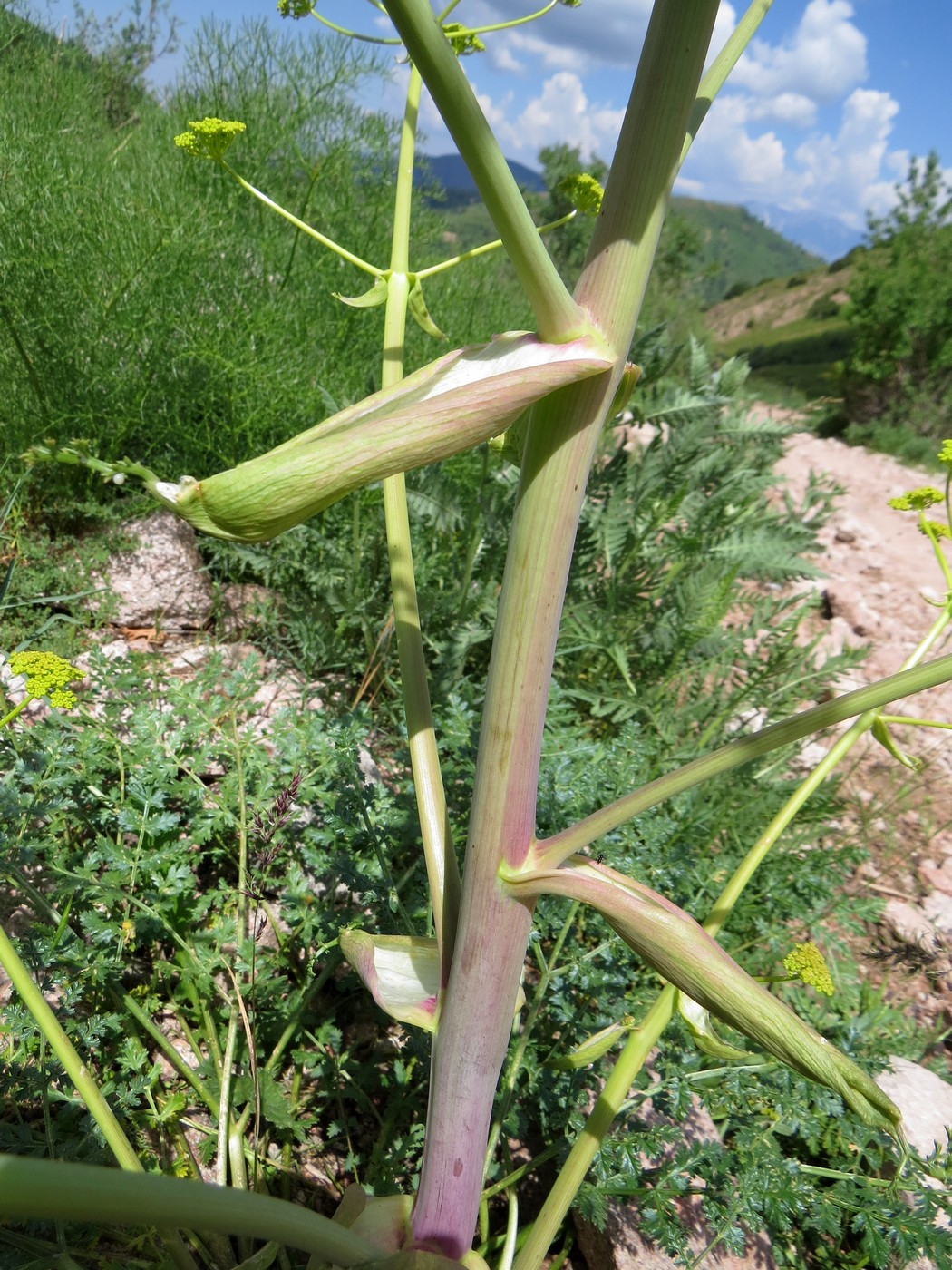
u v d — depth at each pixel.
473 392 0.26
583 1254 0.58
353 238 1.53
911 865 1.12
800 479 3.01
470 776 0.72
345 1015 0.68
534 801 0.32
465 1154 0.36
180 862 0.63
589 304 0.28
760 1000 0.29
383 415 0.27
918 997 0.90
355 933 0.39
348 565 1.06
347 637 1.10
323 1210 0.57
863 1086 0.28
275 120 1.50
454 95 0.24
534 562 0.30
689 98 0.27
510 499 1.10
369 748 0.87
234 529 0.26
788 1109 0.54
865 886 1.06
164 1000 0.64
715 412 1.23
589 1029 0.59
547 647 0.30
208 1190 0.24
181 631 1.08
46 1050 0.52
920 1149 0.65
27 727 0.73
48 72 1.68
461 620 1.06
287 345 1.31
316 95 1.51
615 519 1.19
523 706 0.31
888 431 5.89
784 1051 0.29
